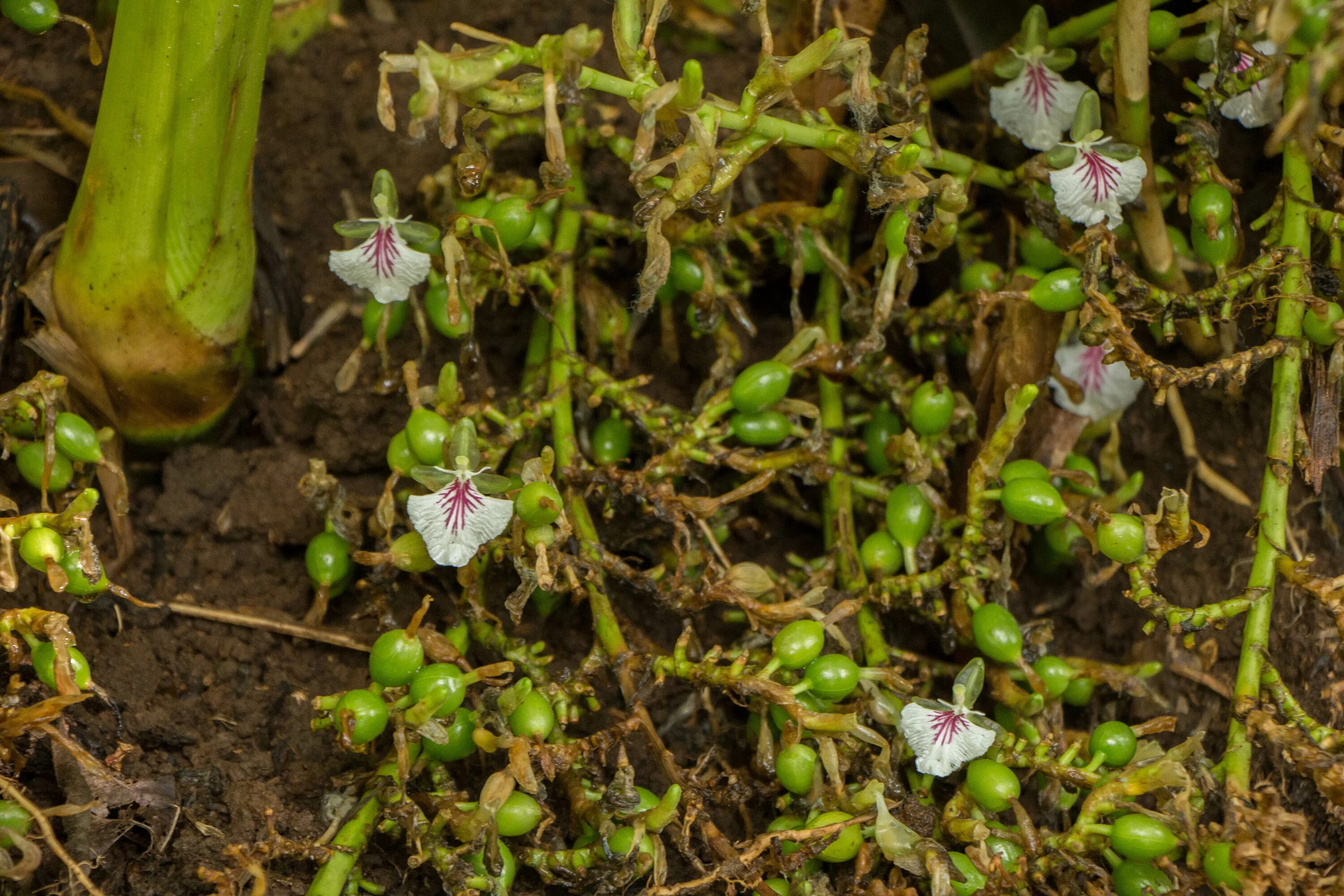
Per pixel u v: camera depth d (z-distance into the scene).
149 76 0.83
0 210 0.86
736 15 0.96
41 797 0.84
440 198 0.91
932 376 0.93
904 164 0.83
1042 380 0.88
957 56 0.93
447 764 0.86
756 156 0.84
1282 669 0.88
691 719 0.88
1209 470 0.91
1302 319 0.85
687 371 0.93
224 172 0.85
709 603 0.85
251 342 0.90
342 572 0.87
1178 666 0.89
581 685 0.85
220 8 0.83
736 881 0.83
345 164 0.94
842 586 0.88
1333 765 0.81
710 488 0.89
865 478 0.90
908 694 0.86
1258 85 0.86
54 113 0.90
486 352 0.92
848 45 0.83
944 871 0.82
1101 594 0.90
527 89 0.82
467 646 0.87
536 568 0.84
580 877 0.83
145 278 0.86
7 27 0.93
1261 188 0.91
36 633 0.82
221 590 0.88
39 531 0.82
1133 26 0.85
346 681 0.87
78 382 0.87
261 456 0.90
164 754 0.86
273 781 0.85
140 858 0.84
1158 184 0.89
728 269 0.90
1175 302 0.85
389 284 0.85
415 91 0.94
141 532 0.89
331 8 0.95
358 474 0.90
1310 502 0.89
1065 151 0.86
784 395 0.87
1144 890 0.82
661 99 0.81
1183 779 0.82
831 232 0.90
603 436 0.89
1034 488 0.85
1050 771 0.84
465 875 0.82
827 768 0.83
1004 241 0.94
